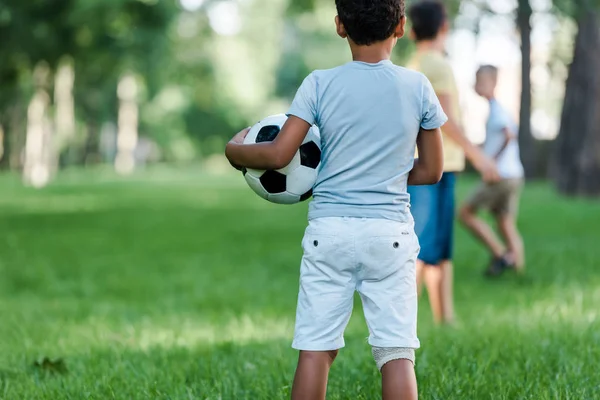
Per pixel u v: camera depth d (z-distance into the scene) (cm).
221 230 1962
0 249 1577
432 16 709
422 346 600
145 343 708
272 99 7956
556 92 5434
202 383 520
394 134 383
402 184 391
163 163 9100
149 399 493
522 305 860
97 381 529
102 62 2731
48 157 4875
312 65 7450
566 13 1736
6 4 2205
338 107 384
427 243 712
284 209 2789
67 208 2798
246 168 416
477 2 1870
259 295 1016
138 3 2320
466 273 1161
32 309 919
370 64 388
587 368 532
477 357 566
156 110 7106
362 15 382
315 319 383
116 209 2759
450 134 698
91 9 2261
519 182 1091
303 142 414
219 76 6662
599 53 2836
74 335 741
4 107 5112
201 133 7719
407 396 376
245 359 604
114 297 1022
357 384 507
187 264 1330
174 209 2769
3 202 3088
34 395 504
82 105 5944
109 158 8262
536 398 471
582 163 2873
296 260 1365
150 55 2531
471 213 1113
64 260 1398
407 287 385
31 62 2417
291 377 529
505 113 1058
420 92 390
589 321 723
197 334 754
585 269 1150
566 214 2167
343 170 385
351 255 379
